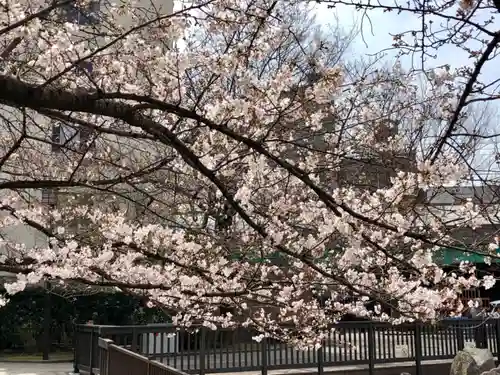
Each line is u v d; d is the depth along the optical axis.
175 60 4.25
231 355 10.01
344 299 7.82
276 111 4.41
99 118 5.46
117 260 5.59
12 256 6.57
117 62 4.32
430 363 12.59
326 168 4.87
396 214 4.00
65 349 17.48
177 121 4.36
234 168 4.87
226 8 4.17
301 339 7.11
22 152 6.45
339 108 6.48
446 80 4.31
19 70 4.01
